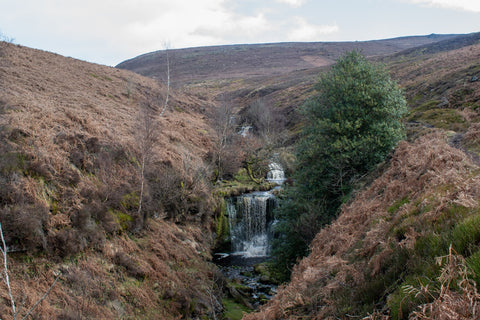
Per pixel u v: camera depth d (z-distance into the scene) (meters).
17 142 16.34
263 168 36.66
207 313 16.38
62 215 15.10
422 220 6.32
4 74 31.62
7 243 12.33
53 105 25.14
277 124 51.97
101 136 22.56
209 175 29.73
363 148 18.22
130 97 45.16
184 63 162.38
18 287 11.55
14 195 13.70
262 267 22.77
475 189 6.22
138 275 16.03
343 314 5.63
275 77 113.06
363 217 11.37
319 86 22.05
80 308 12.27
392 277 5.42
